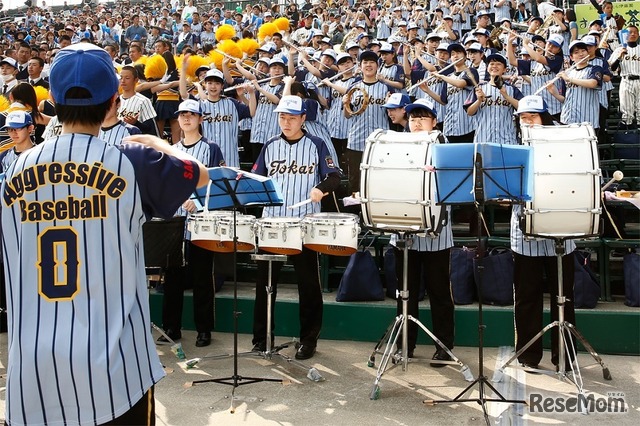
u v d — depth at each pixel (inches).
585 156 179.6
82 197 84.0
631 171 314.3
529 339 202.7
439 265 208.1
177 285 232.7
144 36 792.9
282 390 189.3
